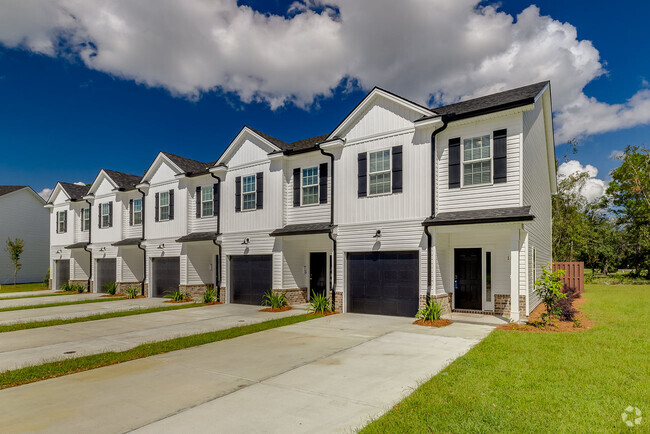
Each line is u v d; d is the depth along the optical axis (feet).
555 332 31.68
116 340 34.50
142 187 75.15
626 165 108.17
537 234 49.39
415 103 42.37
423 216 41.50
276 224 55.11
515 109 36.40
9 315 52.03
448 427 14.58
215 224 63.87
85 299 71.15
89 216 90.27
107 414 17.06
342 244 47.57
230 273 61.31
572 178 98.78
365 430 14.53
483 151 38.93
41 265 130.00
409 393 18.67
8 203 122.52
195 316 47.91
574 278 69.67
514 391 18.21
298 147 56.49
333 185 49.08
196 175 66.59
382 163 45.16
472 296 44.70
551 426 14.49
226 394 19.31
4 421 16.49
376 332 34.14
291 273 55.36
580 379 19.79
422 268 41.09
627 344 27.07
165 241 70.79
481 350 26.05
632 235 112.78
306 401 18.03
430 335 32.04
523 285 37.86
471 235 44.83
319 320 41.70
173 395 19.38
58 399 19.19
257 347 29.86
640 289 75.25
